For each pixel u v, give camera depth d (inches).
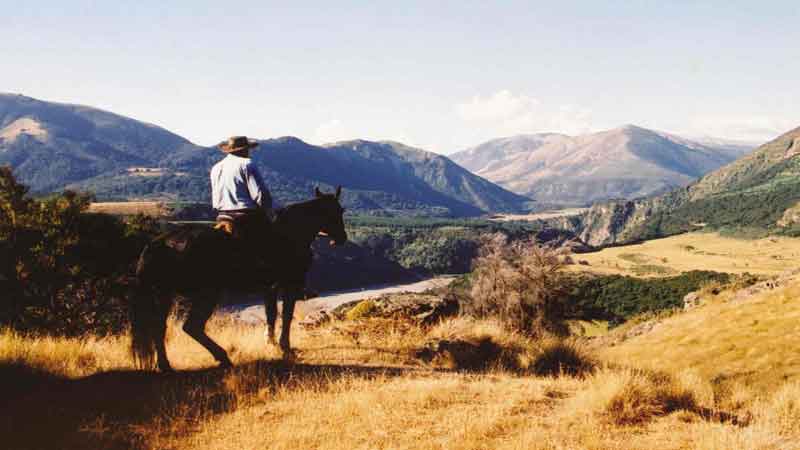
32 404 233.5
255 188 282.8
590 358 403.5
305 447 203.0
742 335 900.0
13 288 1009.5
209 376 277.6
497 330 408.8
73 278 1039.0
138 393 252.1
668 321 1248.8
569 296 1697.8
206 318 284.0
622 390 253.0
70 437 203.0
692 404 271.1
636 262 5383.9
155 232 1190.3
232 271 282.7
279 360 311.9
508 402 254.4
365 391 259.4
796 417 256.4
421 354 363.9
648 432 225.1
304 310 551.5
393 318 436.5
